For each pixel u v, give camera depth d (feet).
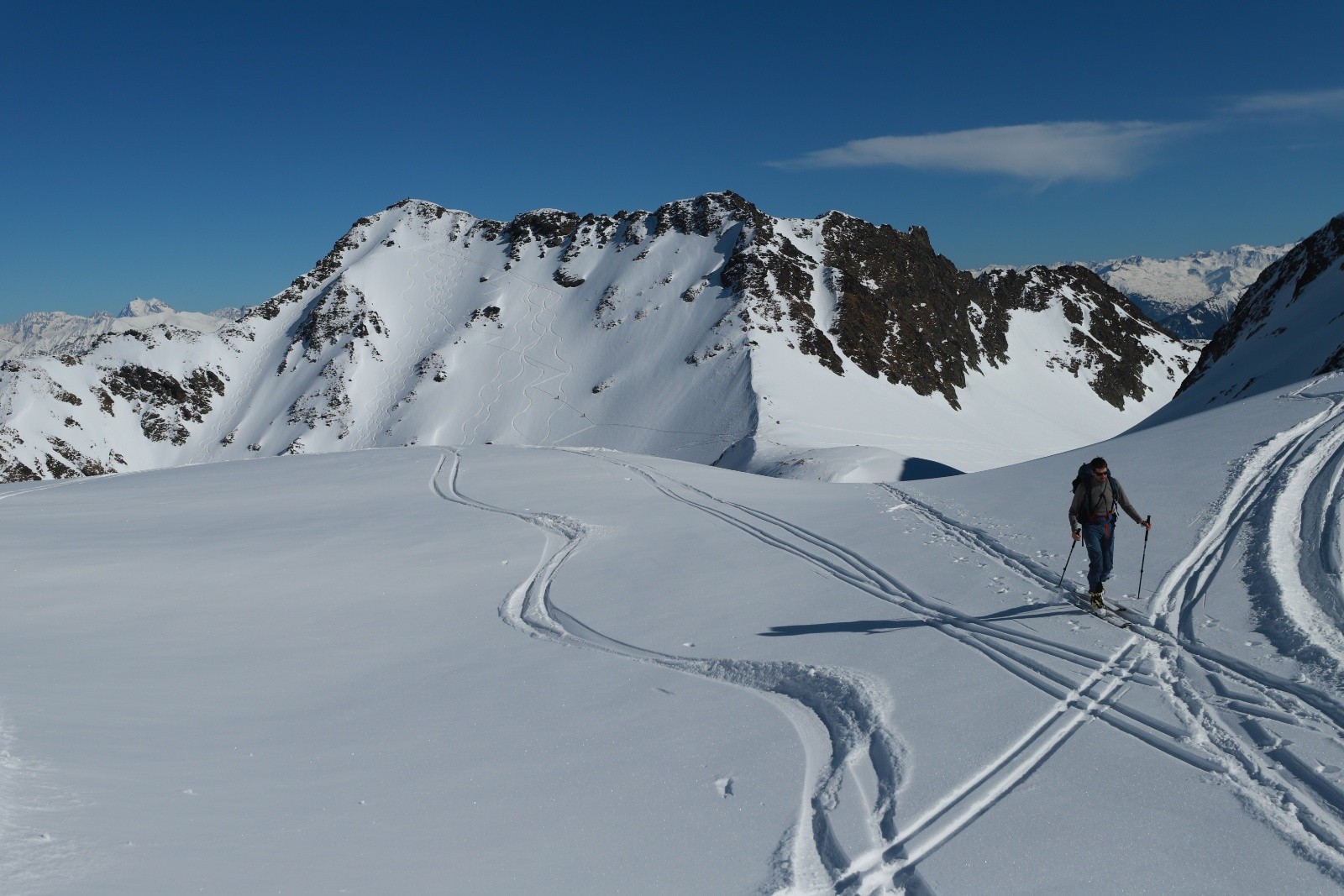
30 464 435.94
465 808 21.15
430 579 53.16
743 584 45.01
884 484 74.33
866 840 18.63
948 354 513.04
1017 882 16.56
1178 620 30.50
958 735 23.49
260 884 15.85
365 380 508.12
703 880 17.20
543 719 28.73
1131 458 55.26
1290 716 22.40
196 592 50.37
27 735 23.99
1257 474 45.24
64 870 15.28
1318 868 16.39
